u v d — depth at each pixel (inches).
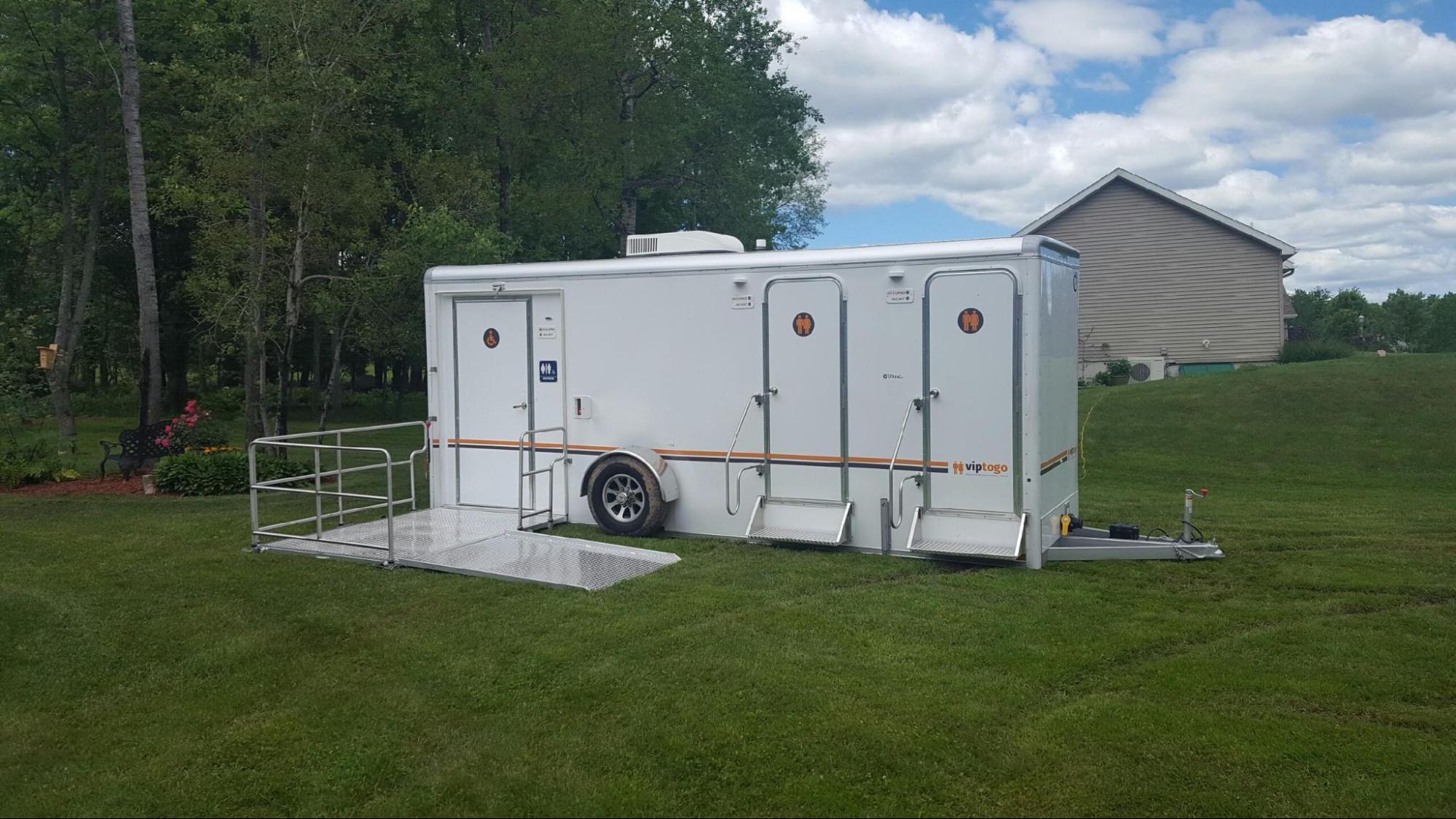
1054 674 203.8
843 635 229.1
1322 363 794.2
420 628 238.7
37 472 496.4
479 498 374.6
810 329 311.3
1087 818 147.0
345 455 656.4
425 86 737.6
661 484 330.0
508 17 808.3
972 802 152.2
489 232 588.7
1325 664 209.0
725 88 951.0
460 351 374.0
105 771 166.7
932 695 192.1
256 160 504.7
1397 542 334.0
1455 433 579.8
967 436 291.4
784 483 318.7
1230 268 1080.8
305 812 152.2
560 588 271.6
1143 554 301.0
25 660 219.8
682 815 149.3
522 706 190.2
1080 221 1133.1
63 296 824.9
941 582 275.6
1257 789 154.9
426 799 155.0
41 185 947.3
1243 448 589.0
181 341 1152.8
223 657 219.1
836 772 161.6
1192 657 213.9
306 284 571.2
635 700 191.8
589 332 349.4
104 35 764.0
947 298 291.4
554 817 149.5
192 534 352.2
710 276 326.6
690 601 257.1
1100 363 1133.1
